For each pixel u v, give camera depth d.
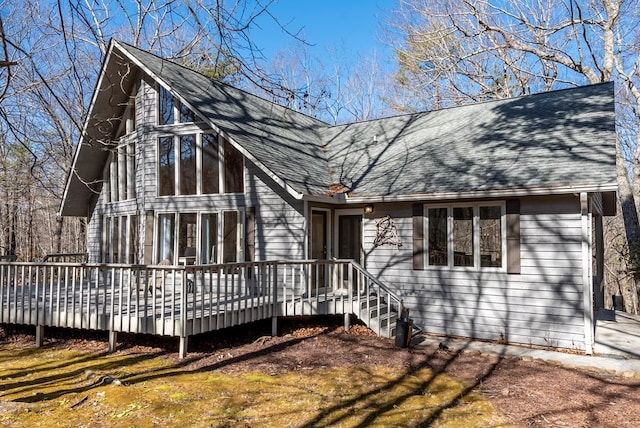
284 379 7.21
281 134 14.09
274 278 10.18
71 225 31.67
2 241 24.97
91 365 8.06
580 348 9.05
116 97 14.41
